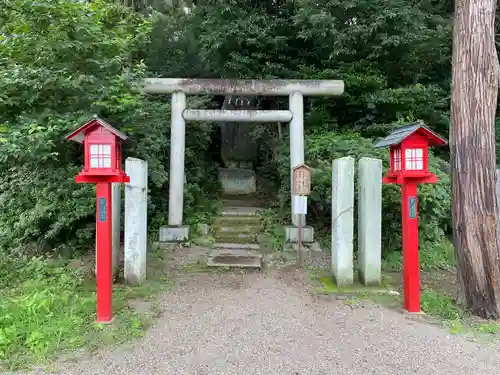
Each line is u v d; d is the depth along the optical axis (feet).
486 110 12.21
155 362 9.23
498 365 9.23
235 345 10.13
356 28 23.85
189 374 8.73
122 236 19.01
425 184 17.34
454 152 12.73
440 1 27.94
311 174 19.54
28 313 10.74
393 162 13.09
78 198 17.22
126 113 17.63
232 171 31.30
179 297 13.69
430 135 12.22
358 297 13.75
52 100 17.33
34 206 17.57
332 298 13.70
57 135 16.11
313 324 11.53
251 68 25.98
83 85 16.97
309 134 24.79
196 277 16.06
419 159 12.30
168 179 22.75
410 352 9.82
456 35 12.89
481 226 12.10
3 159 16.25
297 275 16.40
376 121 25.49
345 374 8.77
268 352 9.77
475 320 11.80
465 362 9.36
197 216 22.66
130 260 14.65
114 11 27.45
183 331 10.93
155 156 21.12
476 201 12.16
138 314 11.94
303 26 24.81
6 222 17.72
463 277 12.54
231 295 13.99
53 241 17.75
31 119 15.89
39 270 15.14
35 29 16.96
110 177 11.56
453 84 12.91
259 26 25.76
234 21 25.17
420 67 26.89
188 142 26.32
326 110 25.44
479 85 12.23
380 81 23.99
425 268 17.25
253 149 34.09
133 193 14.73
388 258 17.76
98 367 8.98
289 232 19.85
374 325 11.46
